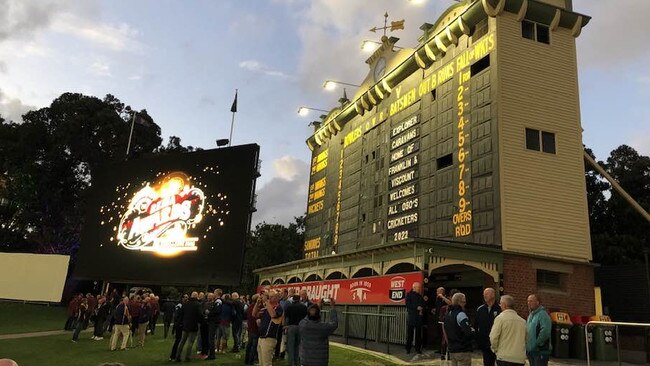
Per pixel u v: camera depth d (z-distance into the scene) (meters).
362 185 28.34
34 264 37.97
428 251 16.25
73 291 44.69
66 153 51.84
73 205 52.41
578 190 19.61
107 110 53.69
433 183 21.66
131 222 32.25
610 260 32.94
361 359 13.60
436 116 22.39
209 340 14.19
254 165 27.92
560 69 20.77
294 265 27.89
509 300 7.88
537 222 18.38
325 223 32.94
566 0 21.83
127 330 16.80
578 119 20.50
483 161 19.16
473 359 13.95
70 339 20.05
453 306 8.71
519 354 7.59
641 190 37.75
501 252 17.34
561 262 18.33
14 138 53.62
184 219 29.25
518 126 19.16
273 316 11.13
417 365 12.62
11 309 34.06
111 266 32.09
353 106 30.53
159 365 13.01
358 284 19.75
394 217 24.14
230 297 16.25
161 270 29.23
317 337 8.51
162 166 31.88
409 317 14.74
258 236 59.94
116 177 34.47
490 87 19.59
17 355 14.71
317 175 36.00
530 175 18.81
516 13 20.45
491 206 18.33
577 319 16.72
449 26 22.02
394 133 25.62
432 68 23.42
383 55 29.44
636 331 20.12
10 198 49.88
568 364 14.41
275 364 12.98
